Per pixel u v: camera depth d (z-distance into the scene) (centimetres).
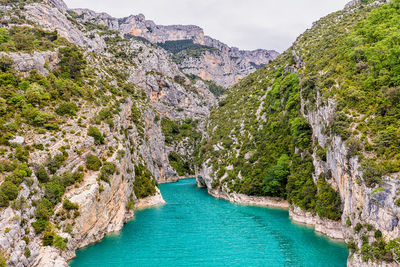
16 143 3775
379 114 3678
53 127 4516
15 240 2948
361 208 3297
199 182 10875
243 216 5953
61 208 3834
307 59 7275
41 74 5319
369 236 2950
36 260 3103
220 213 6284
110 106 6481
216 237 4612
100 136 5153
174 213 6356
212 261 3662
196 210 6650
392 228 2652
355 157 3434
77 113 5294
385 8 5519
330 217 4344
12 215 3055
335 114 4212
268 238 4503
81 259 3709
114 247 4169
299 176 5662
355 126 3834
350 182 3659
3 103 4166
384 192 2809
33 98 4616
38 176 3769
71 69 6397
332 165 4422
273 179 6419
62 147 4356
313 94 5656
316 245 4081
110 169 4859
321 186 4738
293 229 4891
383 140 3244
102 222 4566
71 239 3762
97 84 6988
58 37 7412
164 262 3641
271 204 6719
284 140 6988
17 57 5034
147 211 6581
